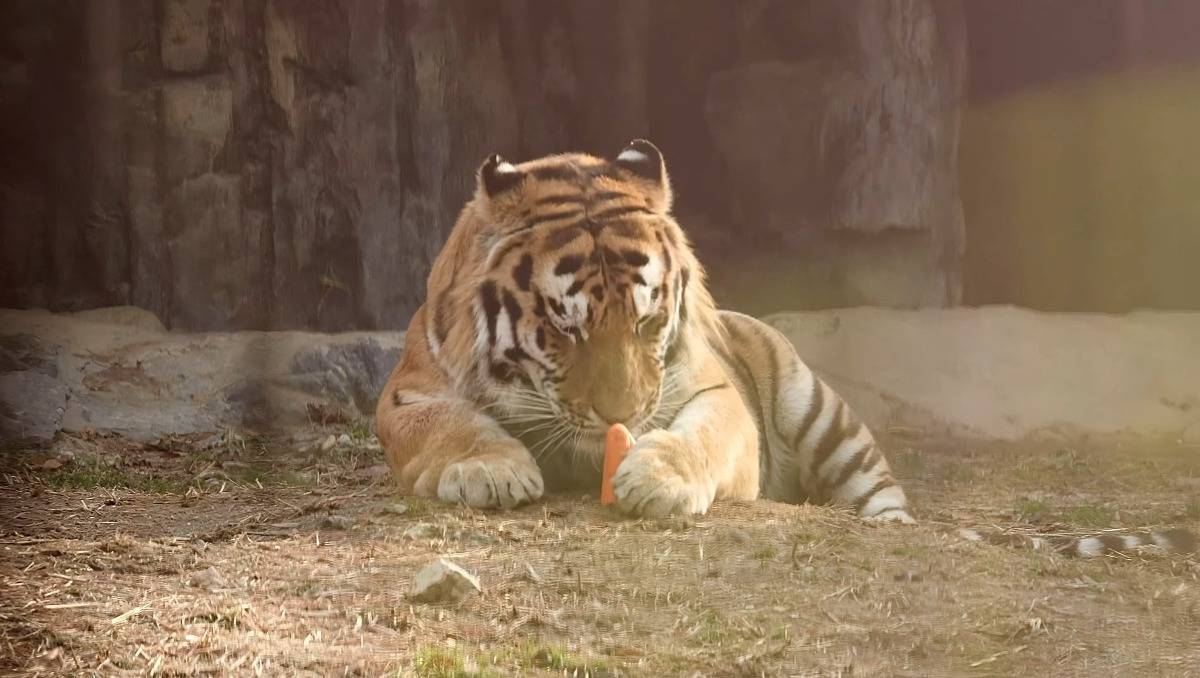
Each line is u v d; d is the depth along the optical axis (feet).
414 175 58.13
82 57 54.08
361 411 47.57
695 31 65.36
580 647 16.48
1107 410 50.60
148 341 49.19
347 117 56.80
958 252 61.62
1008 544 24.34
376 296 57.00
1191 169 65.21
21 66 54.44
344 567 20.31
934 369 53.11
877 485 30.71
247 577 19.62
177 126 54.44
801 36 62.28
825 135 60.54
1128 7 64.90
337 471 34.91
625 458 23.82
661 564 20.44
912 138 60.03
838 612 18.29
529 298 25.00
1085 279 66.18
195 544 22.45
